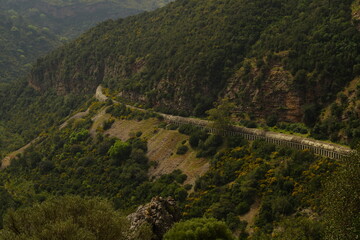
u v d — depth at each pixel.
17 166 133.75
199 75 123.31
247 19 133.75
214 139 101.88
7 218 42.41
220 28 138.62
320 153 79.75
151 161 108.56
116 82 172.25
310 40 105.00
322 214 62.50
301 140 86.12
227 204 77.31
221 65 122.56
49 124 173.00
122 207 91.81
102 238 40.75
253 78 110.06
